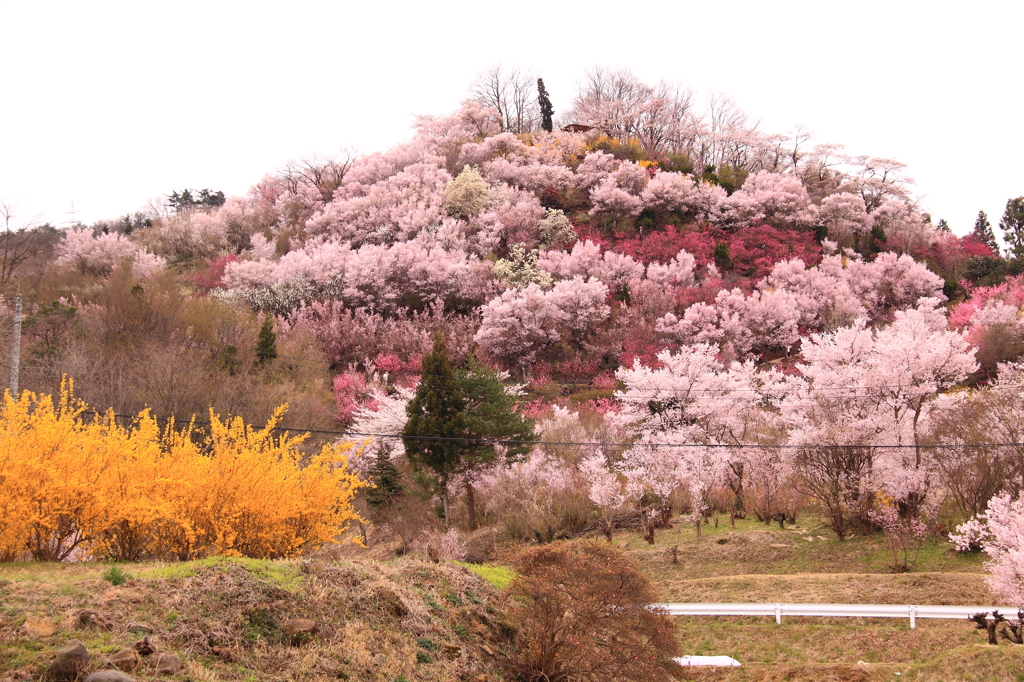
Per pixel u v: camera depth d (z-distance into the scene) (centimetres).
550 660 1145
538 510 2816
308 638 972
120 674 722
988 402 2455
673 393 3017
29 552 1226
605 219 6800
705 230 6619
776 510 2742
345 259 5562
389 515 2900
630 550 2589
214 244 7188
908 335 2523
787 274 5588
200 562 1103
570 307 5103
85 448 1227
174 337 3469
